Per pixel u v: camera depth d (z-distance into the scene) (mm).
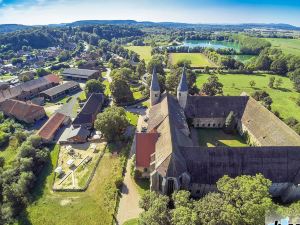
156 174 58469
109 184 66438
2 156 83688
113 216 57156
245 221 40531
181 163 58312
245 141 88125
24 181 64438
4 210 59219
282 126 74688
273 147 61125
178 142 65312
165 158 57812
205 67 188125
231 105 95062
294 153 60781
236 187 46094
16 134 88875
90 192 64875
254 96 123250
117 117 84000
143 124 100125
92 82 131125
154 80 91500
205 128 96812
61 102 130500
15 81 167500
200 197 62906
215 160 60094
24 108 106438
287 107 123188
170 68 187875
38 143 83125
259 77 175125
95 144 86188
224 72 184000
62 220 56938
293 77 163375
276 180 59000
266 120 81438
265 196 43812
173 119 75250
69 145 86375
